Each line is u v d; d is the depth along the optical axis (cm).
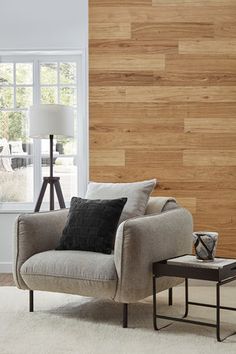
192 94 560
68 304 482
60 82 671
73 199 480
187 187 562
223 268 389
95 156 565
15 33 649
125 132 562
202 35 559
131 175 563
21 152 676
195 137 559
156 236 423
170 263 408
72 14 646
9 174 675
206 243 404
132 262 404
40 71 671
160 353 359
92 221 448
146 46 562
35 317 441
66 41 647
